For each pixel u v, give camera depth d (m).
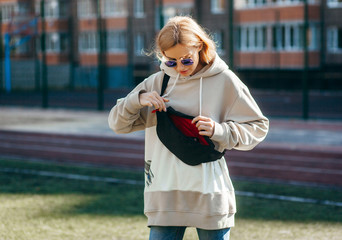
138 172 8.55
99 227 5.11
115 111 2.80
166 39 2.57
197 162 2.66
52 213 5.66
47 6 47.31
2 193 6.71
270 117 17.91
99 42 20.27
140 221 5.36
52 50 47.38
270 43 36.66
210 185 2.66
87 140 12.27
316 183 7.70
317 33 35.16
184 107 2.76
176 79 2.75
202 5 39.66
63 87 42.81
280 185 7.50
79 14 46.22
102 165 9.34
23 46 47.88
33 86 40.06
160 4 17.00
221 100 2.75
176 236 2.79
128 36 42.72
